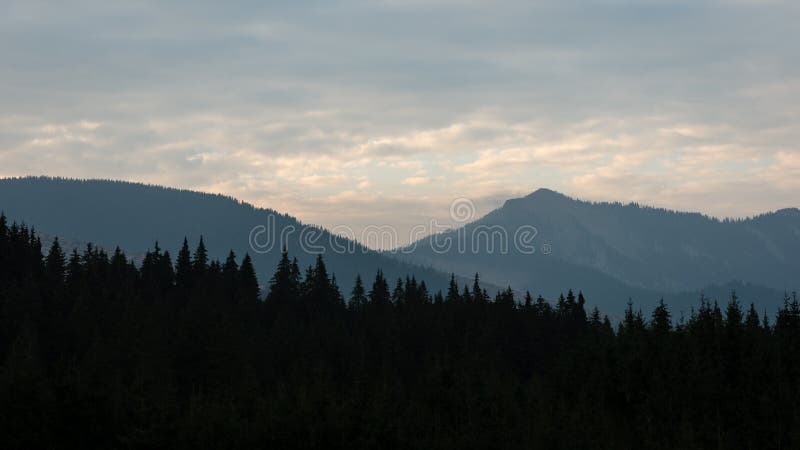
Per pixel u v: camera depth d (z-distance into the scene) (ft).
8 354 368.48
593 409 320.91
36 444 270.67
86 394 288.92
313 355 451.94
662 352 342.03
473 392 314.96
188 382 402.93
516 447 289.74
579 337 484.74
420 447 286.25
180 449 276.21
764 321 379.96
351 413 287.48
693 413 303.89
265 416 288.30
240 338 443.73
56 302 479.00
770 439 293.02
